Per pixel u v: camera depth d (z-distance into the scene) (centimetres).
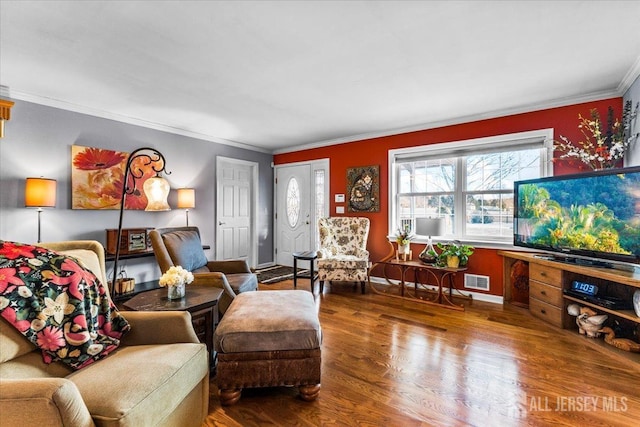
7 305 111
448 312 315
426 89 288
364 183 459
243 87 283
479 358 217
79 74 255
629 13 175
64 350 120
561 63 237
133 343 148
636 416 156
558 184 275
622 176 227
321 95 303
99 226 346
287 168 565
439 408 163
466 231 380
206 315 197
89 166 336
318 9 172
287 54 223
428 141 400
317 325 175
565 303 266
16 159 288
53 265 129
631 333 233
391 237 425
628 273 222
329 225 452
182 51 218
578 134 306
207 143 469
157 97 307
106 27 189
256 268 545
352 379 191
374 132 445
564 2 166
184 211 436
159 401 112
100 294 143
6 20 180
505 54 223
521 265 329
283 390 182
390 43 208
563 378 191
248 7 170
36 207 293
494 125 353
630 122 266
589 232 249
